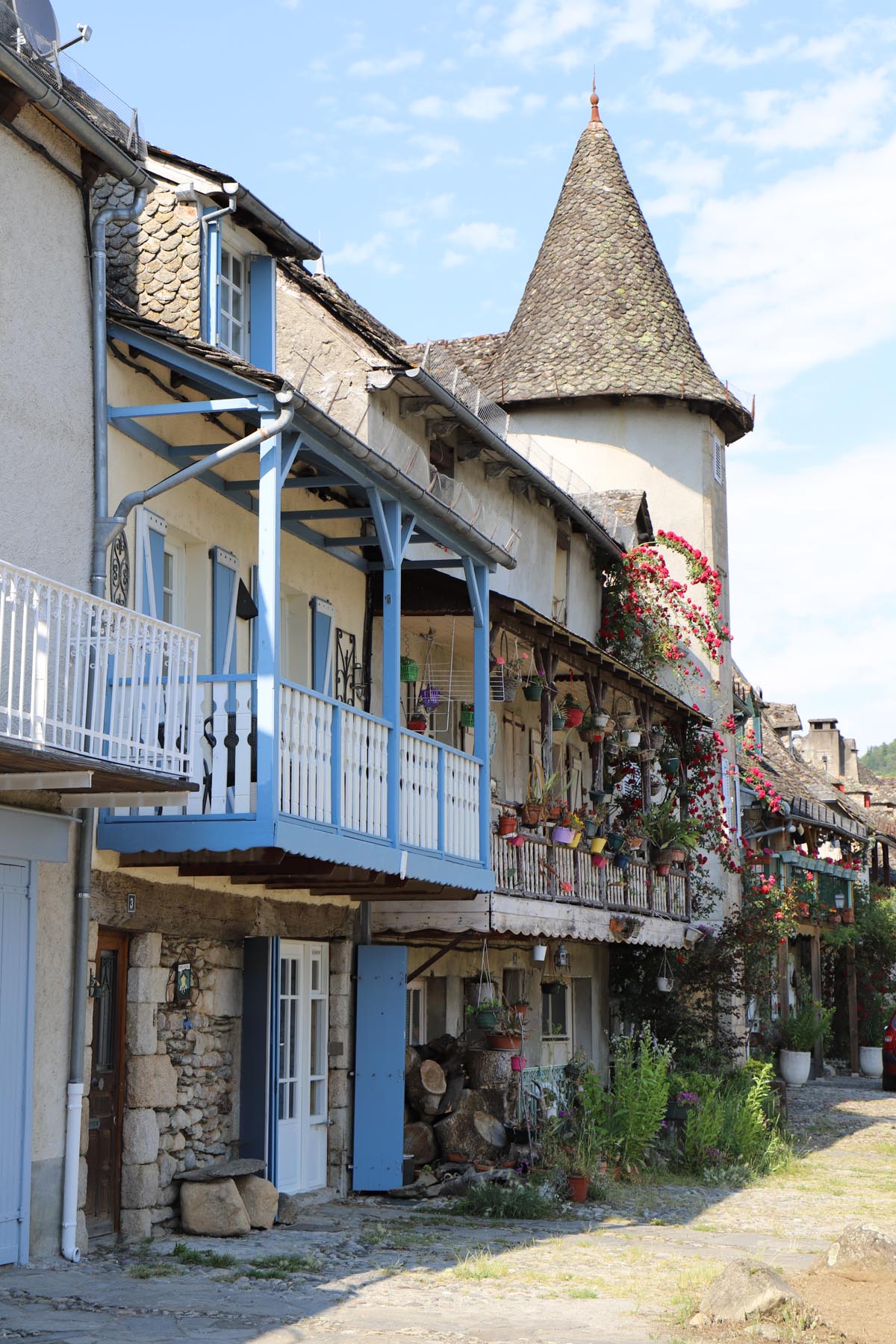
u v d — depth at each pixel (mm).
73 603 10305
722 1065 22234
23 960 9906
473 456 18766
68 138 10867
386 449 16531
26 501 10195
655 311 26719
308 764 11312
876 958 37469
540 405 26359
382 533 12742
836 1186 17094
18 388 10180
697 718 23406
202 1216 11516
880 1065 35750
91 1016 10867
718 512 27016
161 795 10117
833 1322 8953
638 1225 13648
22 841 9805
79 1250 10336
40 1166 10031
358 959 15031
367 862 12125
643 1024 22203
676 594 24906
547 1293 10109
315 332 16516
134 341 11227
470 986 18547
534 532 21391
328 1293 9758
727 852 24391
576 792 22672
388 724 12812
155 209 13039
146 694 10016
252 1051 12891
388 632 12891
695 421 26609
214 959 12578
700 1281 10594
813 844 36562
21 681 8523
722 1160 17734
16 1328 8188
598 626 24203
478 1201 13984
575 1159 15555
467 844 14594
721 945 23266
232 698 10727
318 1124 14469
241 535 13219
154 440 11820
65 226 10828
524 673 17734
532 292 27219
